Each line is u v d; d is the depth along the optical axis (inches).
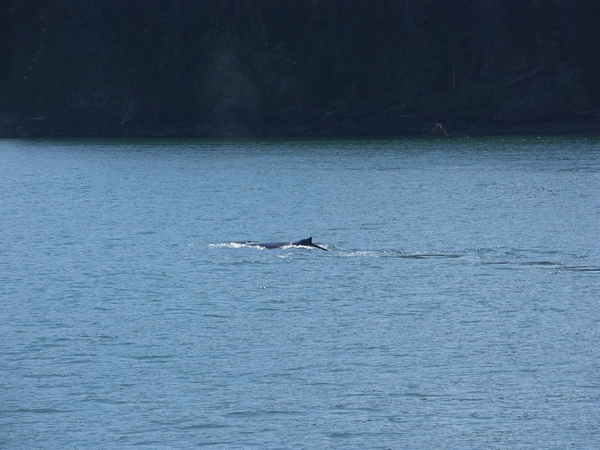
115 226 6269.7
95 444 2549.2
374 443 2549.2
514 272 4591.5
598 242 5452.8
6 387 2950.3
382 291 4190.5
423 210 7003.0
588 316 3752.5
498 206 7214.6
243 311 3850.9
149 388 2942.9
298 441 2564.0
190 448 2524.6
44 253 5201.8
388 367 3132.4
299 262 4840.1
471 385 2970.0
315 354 3275.1
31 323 3671.3
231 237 5753.0
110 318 3750.0
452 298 4060.0
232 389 2938.0
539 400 2842.0
